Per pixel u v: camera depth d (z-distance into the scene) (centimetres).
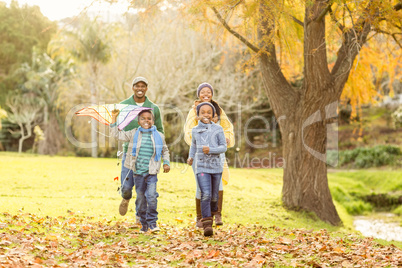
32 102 4800
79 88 3750
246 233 709
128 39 2789
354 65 1285
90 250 523
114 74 3084
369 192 2177
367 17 879
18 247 494
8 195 1005
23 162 2016
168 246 570
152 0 944
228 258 510
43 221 677
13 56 5094
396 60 1362
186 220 835
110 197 1055
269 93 1151
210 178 660
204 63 2933
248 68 1113
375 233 1265
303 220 1014
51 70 4866
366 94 1388
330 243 635
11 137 5422
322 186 1097
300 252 573
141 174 658
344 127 3888
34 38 5050
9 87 5238
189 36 2747
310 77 1079
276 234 749
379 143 3519
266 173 2067
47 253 495
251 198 1203
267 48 1096
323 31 1055
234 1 884
